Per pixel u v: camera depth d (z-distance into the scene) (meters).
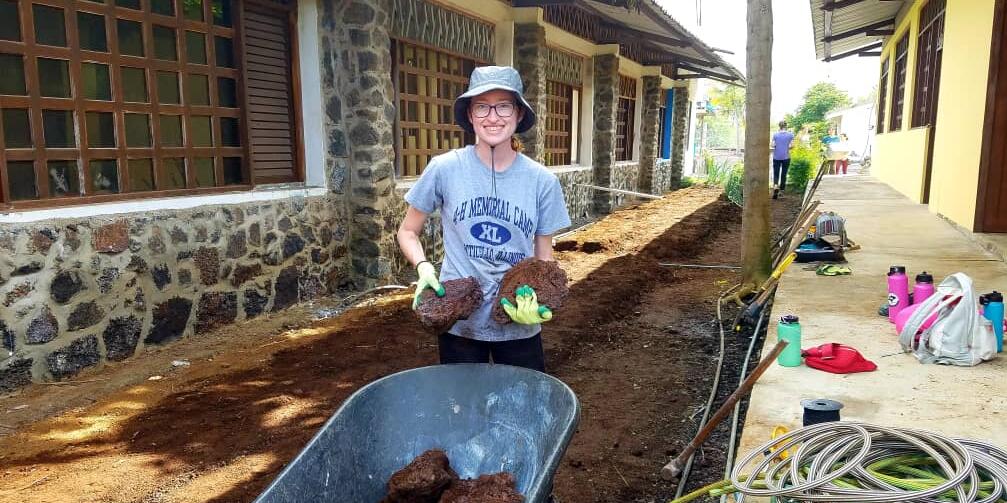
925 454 2.25
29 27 4.30
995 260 6.29
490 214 2.67
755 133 6.35
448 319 2.54
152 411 4.05
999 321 3.97
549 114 12.59
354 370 4.79
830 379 3.67
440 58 8.65
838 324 4.65
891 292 4.64
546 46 11.25
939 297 3.95
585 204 14.07
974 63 7.49
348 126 6.89
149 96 5.14
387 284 7.25
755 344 5.55
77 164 4.67
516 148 2.69
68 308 4.45
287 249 6.31
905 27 13.62
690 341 5.80
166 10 5.26
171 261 5.16
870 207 10.64
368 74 6.70
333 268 6.96
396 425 2.66
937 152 9.53
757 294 6.11
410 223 2.82
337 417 2.37
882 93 17.97
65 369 4.48
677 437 3.98
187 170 5.52
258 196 5.97
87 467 3.39
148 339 5.04
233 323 5.80
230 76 5.87
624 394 4.64
